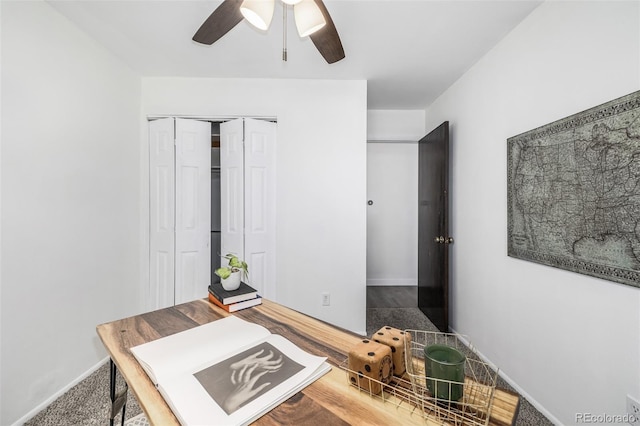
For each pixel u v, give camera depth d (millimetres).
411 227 3924
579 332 1339
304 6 1084
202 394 660
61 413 1532
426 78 2502
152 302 2469
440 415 618
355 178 2521
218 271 1311
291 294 2525
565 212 1397
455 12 1631
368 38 1892
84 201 1860
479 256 2178
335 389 706
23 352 1476
